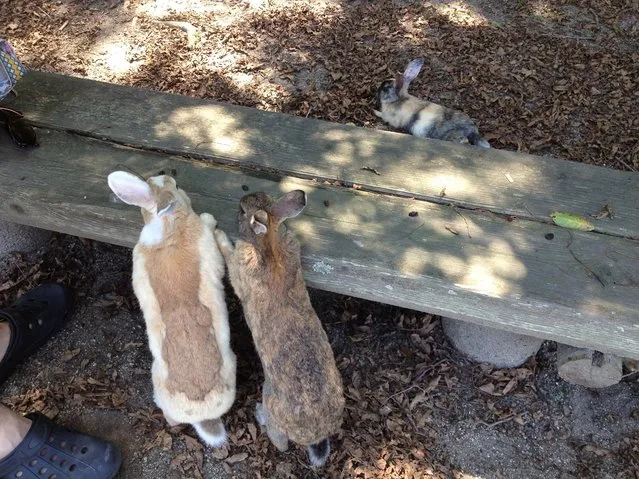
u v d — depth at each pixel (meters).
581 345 0.81
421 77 1.53
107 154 0.95
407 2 1.75
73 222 0.92
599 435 0.96
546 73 1.52
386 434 0.95
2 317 1.01
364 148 0.96
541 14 1.70
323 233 0.85
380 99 1.42
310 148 0.96
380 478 0.91
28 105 1.02
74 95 1.04
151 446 0.94
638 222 0.84
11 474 0.86
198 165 0.94
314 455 0.85
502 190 0.89
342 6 1.74
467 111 1.45
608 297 0.77
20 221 0.97
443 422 0.97
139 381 1.02
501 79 1.52
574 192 0.88
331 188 0.90
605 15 1.68
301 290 0.83
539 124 1.41
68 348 1.06
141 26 1.68
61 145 0.96
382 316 1.10
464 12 1.72
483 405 0.99
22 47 1.61
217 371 0.83
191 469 0.93
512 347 0.99
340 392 0.84
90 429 0.96
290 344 0.81
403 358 1.05
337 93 1.50
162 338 0.82
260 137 0.97
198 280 0.83
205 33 1.65
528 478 0.92
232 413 0.97
